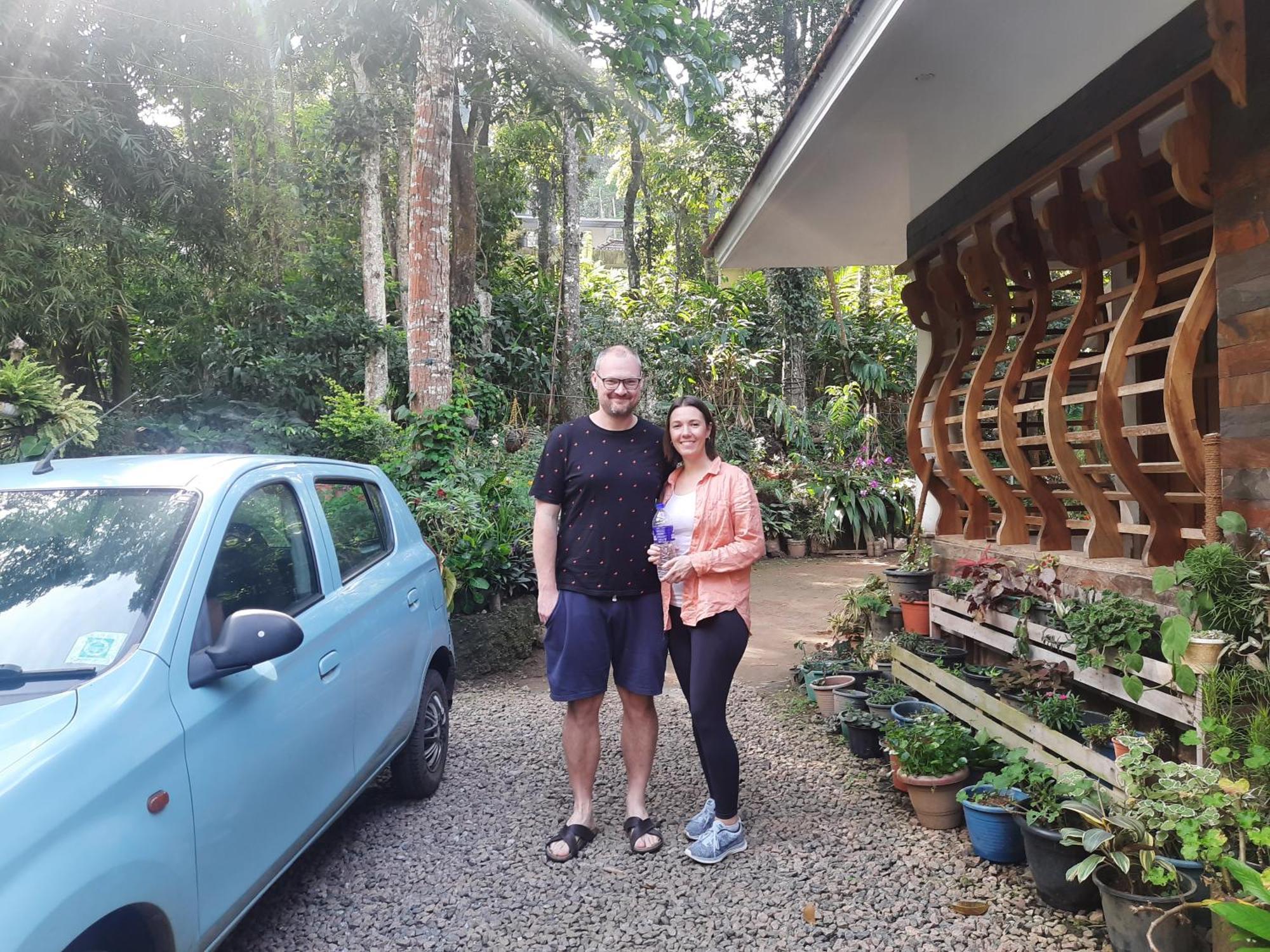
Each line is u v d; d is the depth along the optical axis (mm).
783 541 12766
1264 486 2955
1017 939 2791
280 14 9312
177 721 2248
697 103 13148
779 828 3713
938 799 3590
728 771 3414
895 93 4203
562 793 4215
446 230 9164
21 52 8031
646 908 3098
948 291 5426
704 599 3393
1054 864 2893
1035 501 4391
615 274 27547
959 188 5395
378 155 12984
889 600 5801
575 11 7484
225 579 2691
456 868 3459
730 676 3441
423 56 8938
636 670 3549
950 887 3137
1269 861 2490
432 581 4355
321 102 18641
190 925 2213
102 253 9016
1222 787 2521
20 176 8289
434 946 2920
